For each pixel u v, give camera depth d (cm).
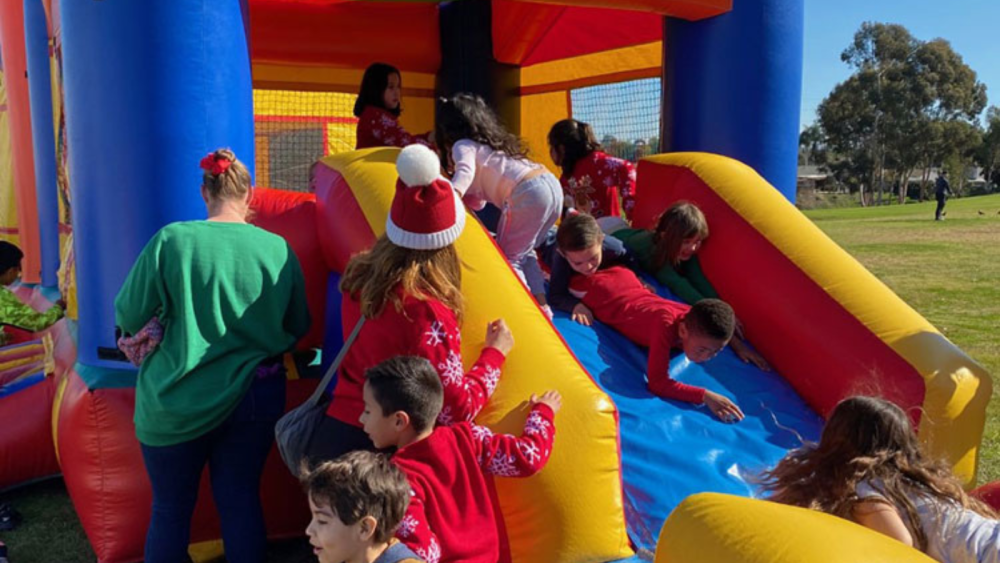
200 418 302
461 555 249
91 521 366
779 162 508
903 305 377
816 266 395
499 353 287
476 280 309
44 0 538
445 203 269
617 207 536
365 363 274
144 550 345
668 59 532
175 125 357
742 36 494
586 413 284
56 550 393
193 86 359
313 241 388
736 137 502
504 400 284
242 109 383
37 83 564
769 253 409
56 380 451
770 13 494
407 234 268
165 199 360
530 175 388
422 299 265
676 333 372
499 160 389
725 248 430
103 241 367
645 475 323
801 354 388
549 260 471
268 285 314
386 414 246
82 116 367
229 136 374
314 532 216
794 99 510
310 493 217
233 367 307
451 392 262
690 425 352
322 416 285
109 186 362
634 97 729
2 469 446
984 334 876
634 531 304
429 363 253
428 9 723
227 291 305
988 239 2003
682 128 523
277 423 295
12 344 470
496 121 397
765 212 423
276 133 888
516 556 278
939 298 1115
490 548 257
